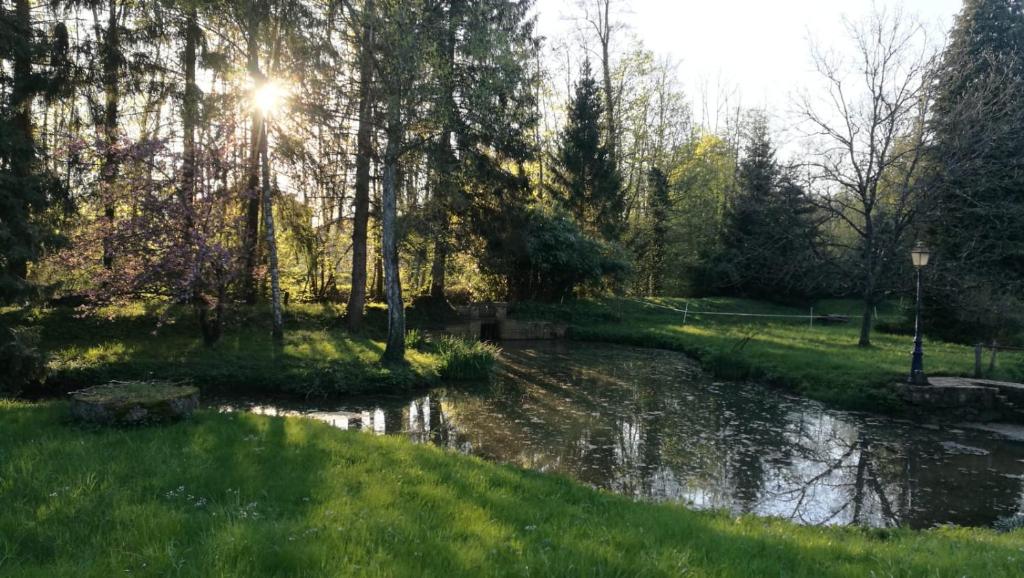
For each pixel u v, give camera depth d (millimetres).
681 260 37469
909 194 19859
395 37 13594
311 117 15492
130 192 13234
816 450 10969
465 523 4910
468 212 22625
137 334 15688
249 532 4227
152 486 5281
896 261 20969
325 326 19703
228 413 8484
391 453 7070
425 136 16891
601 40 34625
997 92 21859
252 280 18344
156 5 14719
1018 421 13086
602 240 30719
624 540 4840
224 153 14203
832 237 24406
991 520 8039
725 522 6164
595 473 9242
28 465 5469
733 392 15617
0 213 10344
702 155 41281
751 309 33125
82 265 13461
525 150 22266
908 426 12742
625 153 36781
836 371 15773
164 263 13227
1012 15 26109
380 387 14039
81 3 14781
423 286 29922
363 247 19656
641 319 28891
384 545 4234
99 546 4039
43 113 16750
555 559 4223
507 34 15992
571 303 29406
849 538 6215
